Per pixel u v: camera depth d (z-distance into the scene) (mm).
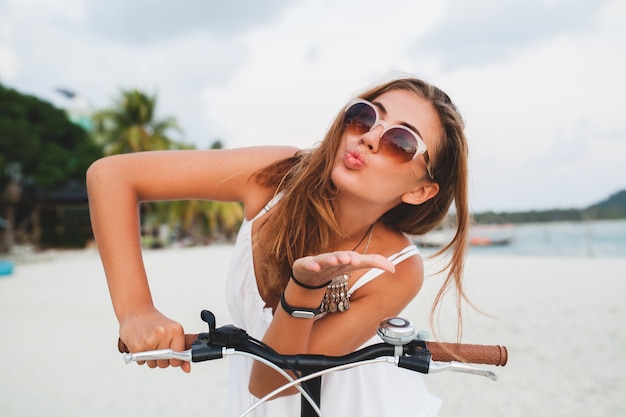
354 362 1150
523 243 41281
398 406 1638
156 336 1159
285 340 1201
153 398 5375
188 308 10078
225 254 29172
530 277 14133
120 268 1326
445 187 1482
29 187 43406
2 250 37344
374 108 1311
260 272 1517
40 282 16219
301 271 1051
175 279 15812
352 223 1462
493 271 15852
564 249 33000
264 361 1130
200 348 1136
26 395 5527
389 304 1484
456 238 1487
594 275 14328
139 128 39500
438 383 5684
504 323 8148
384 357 1141
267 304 1572
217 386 5695
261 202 1561
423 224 1625
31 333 8539
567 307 9477
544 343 7039
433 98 1405
